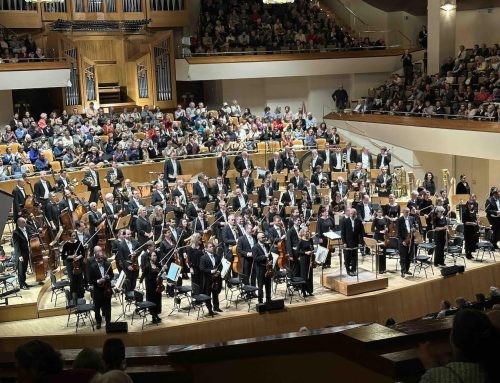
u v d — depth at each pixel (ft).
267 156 83.71
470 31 96.32
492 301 36.42
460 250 60.23
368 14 107.14
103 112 87.30
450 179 84.28
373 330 12.30
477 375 9.31
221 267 50.31
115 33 96.37
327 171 76.02
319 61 98.99
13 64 83.20
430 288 56.80
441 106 81.10
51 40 90.17
